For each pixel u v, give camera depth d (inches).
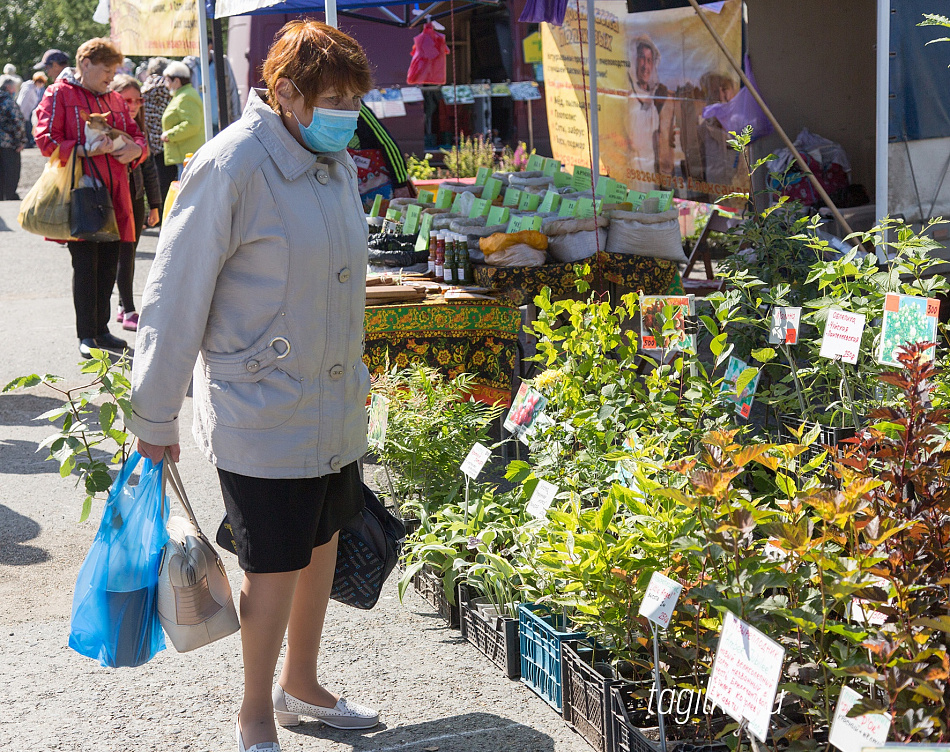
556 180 306.5
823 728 95.3
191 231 94.7
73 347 309.6
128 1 339.6
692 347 142.6
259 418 97.0
